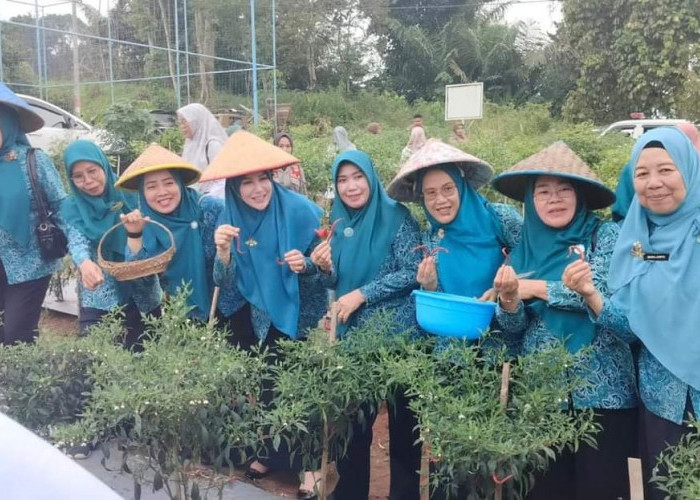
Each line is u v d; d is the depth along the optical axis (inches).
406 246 128.6
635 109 807.7
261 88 865.5
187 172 150.3
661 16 765.9
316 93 1051.3
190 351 109.3
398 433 128.3
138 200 166.6
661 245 99.7
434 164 118.2
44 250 163.0
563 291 106.6
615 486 108.7
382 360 109.7
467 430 90.1
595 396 106.7
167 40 772.6
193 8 832.3
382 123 957.8
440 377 103.7
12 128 161.0
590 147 396.8
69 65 781.3
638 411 109.8
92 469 143.3
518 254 116.8
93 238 153.2
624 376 108.0
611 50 816.3
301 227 142.8
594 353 107.5
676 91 761.0
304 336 143.0
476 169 128.2
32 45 745.6
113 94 680.4
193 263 147.9
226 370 106.2
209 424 105.9
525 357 102.8
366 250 128.8
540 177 111.3
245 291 140.5
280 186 145.4
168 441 106.5
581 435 98.0
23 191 159.3
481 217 121.8
